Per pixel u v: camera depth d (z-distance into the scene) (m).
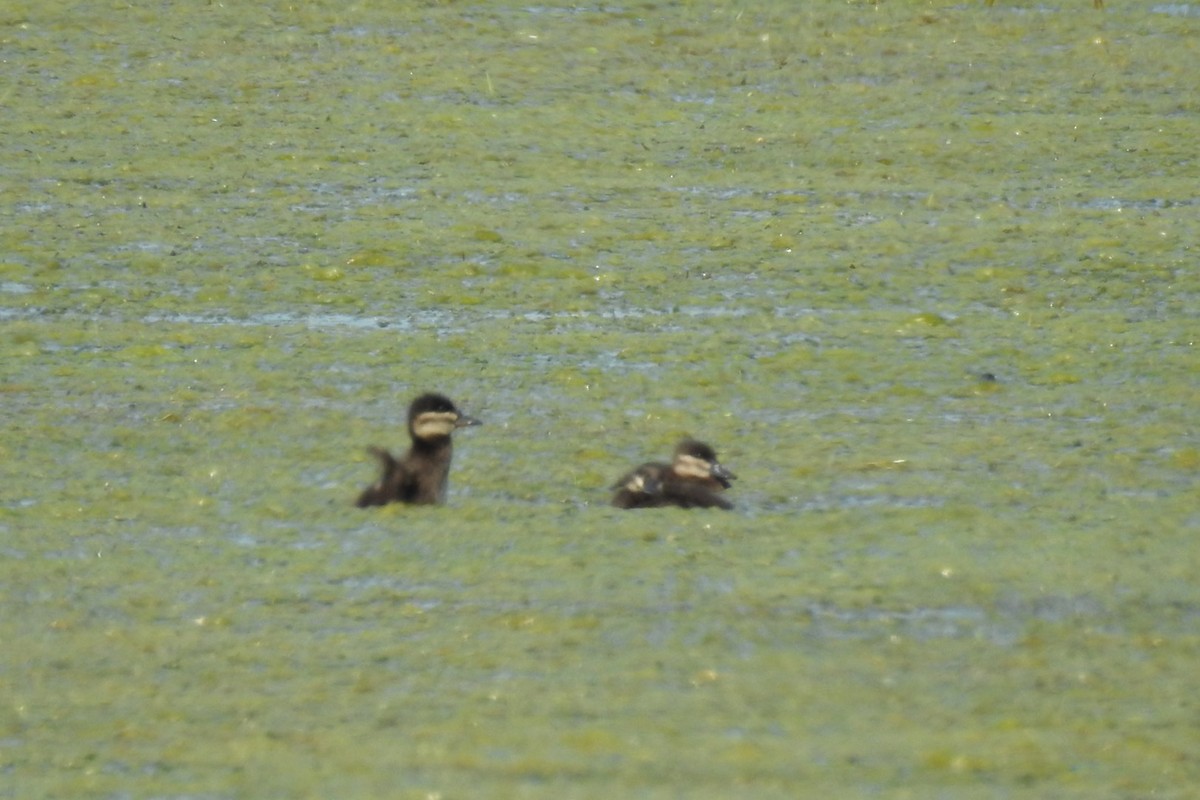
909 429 15.71
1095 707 10.32
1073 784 9.30
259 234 21.25
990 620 11.63
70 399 16.27
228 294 19.36
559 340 18.11
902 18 30.86
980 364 17.55
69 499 13.91
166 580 12.30
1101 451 15.12
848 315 19.02
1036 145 25.23
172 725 10.04
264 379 16.88
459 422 14.00
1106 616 11.70
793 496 14.04
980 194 23.27
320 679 10.66
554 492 14.23
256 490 14.18
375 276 20.00
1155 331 18.56
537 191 23.09
